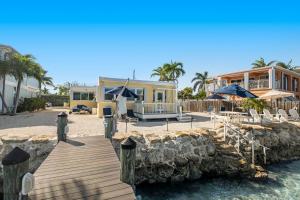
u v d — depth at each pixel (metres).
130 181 5.01
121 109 17.50
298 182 9.52
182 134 10.27
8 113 21.03
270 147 12.65
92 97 30.83
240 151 11.16
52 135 9.57
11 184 3.56
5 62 19.89
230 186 9.05
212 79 37.00
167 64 40.38
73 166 5.85
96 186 4.73
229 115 16.27
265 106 19.31
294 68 41.69
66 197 4.23
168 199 7.89
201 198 8.00
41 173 5.31
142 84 20.20
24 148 8.58
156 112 18.86
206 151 10.29
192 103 30.70
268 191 8.62
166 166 9.33
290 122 16.67
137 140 9.52
